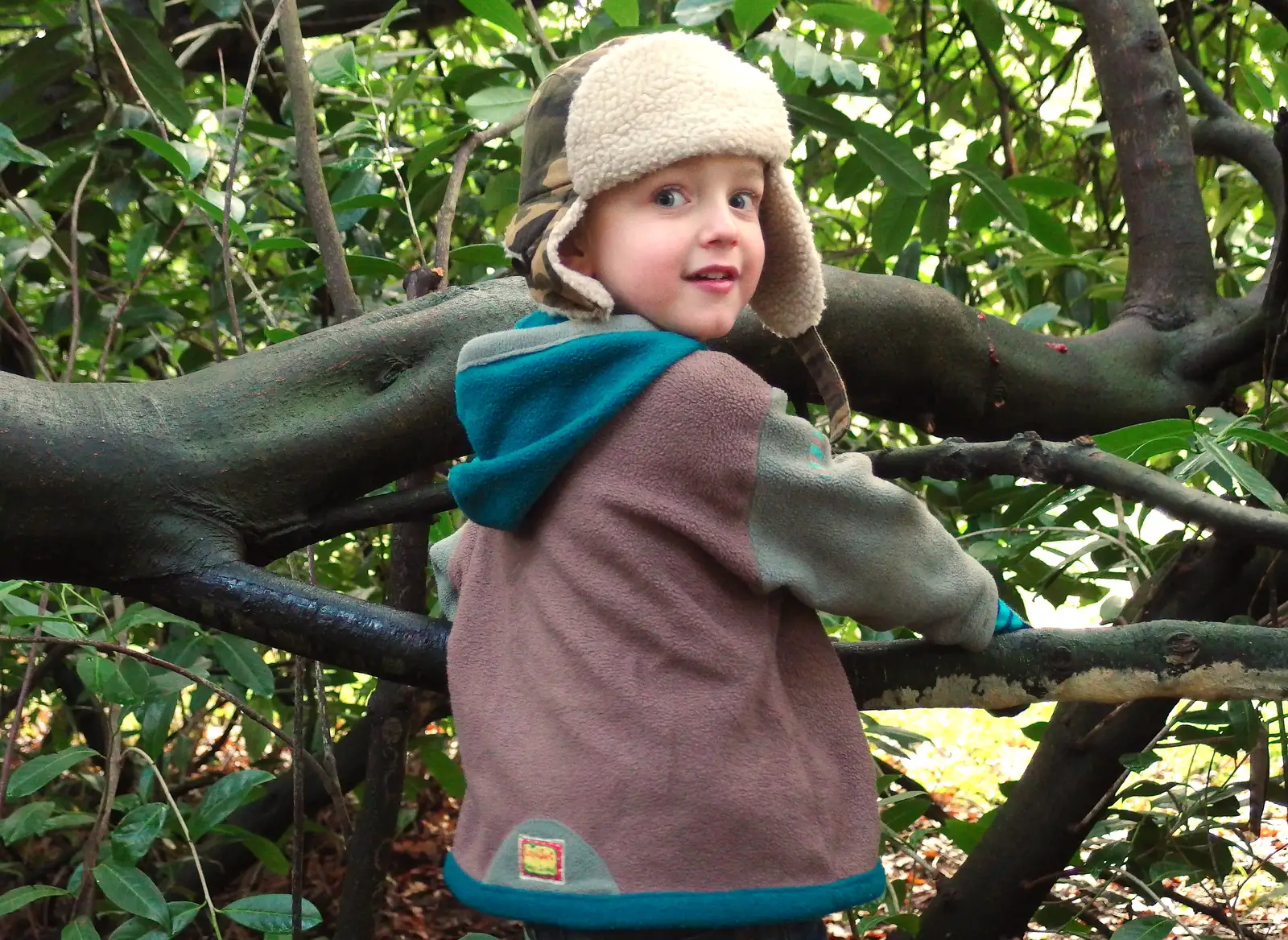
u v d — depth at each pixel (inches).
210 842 111.8
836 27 101.7
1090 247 129.1
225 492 56.2
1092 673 49.4
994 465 57.6
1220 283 124.3
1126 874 77.3
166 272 138.6
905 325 75.7
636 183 43.9
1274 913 109.8
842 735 45.3
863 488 43.9
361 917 76.3
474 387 46.8
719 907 40.6
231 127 108.3
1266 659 48.1
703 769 41.6
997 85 123.0
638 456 43.5
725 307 44.6
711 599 43.6
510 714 44.6
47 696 140.4
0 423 52.2
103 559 54.2
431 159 90.7
